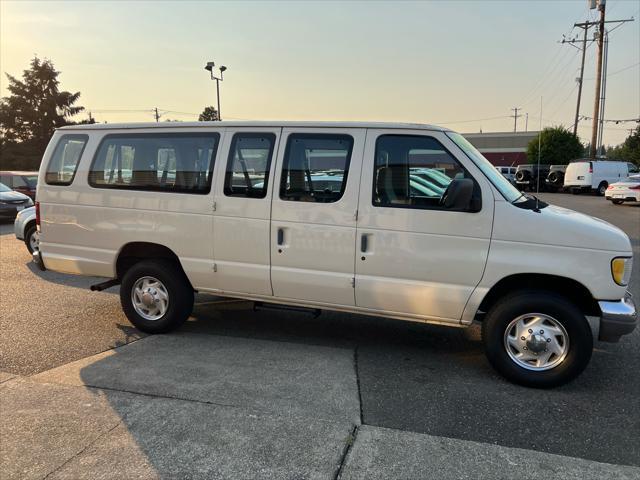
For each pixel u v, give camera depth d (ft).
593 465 9.48
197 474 9.09
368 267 13.96
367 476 9.04
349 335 16.98
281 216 14.60
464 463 9.47
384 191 13.80
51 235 17.62
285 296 15.12
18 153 168.76
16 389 12.45
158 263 16.43
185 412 11.30
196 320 18.44
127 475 9.05
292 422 10.90
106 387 12.59
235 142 15.17
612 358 15.05
